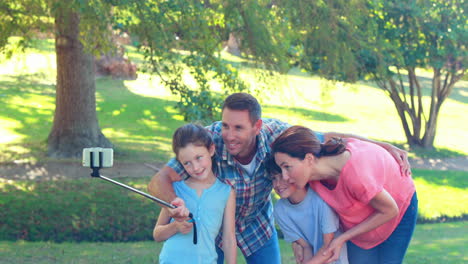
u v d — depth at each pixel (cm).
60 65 1244
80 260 572
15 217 786
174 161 304
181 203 281
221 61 993
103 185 988
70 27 1198
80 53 1239
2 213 797
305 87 2653
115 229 788
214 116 914
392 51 1433
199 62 938
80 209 836
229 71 973
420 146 1705
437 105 1691
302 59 1162
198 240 291
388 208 296
